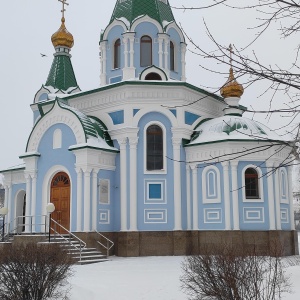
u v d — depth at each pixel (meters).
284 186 29.48
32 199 29.73
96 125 29.59
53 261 13.08
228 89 31.61
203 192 28.42
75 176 28.11
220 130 28.89
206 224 28.12
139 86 29.61
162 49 32.38
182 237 28.22
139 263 24.11
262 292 11.04
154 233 28.33
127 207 28.42
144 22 32.47
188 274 15.91
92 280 17.58
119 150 29.33
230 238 27.12
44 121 29.97
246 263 11.18
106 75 33.12
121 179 28.81
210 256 12.14
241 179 27.80
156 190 28.81
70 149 28.02
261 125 30.47
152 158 29.33
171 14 34.19
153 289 15.39
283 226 28.66
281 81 6.93
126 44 32.12
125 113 29.52
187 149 29.28
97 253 26.06
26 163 30.30
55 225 28.78
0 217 41.56
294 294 12.31
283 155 28.72
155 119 29.56
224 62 7.14
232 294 10.95
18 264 12.33
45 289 12.73
